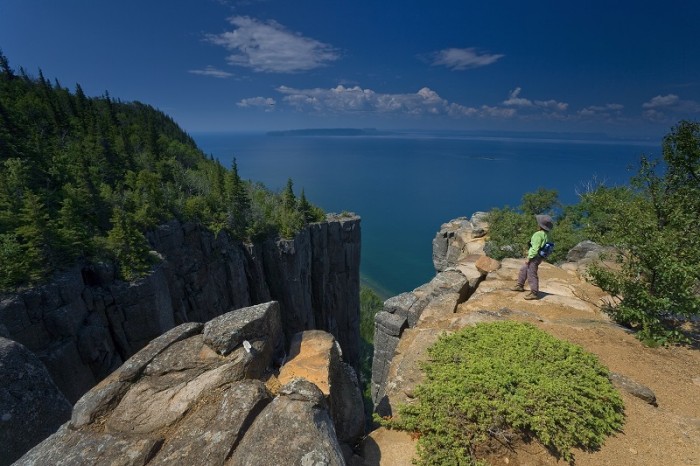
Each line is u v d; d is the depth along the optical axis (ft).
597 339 37.17
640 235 38.09
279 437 19.88
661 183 40.75
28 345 122.01
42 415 34.22
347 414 29.73
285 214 292.20
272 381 26.55
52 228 144.15
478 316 43.47
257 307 30.55
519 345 33.27
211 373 25.53
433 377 31.19
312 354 29.78
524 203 129.59
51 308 128.47
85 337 137.08
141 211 201.57
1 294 118.93
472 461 24.08
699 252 34.19
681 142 44.73
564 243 84.38
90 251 152.46
